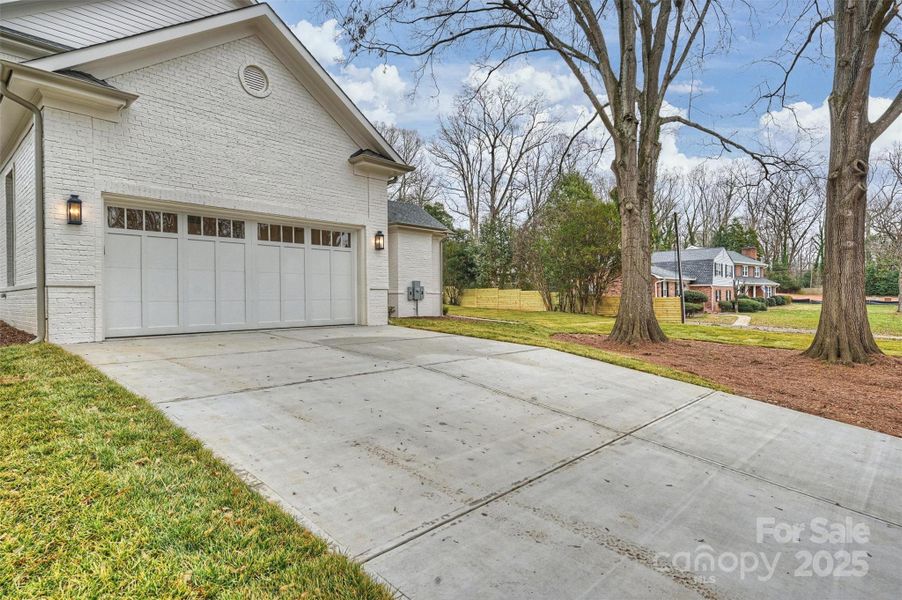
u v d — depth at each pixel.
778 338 12.80
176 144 7.60
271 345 7.10
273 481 2.78
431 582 2.01
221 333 8.24
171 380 4.66
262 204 8.67
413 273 15.25
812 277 48.06
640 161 10.72
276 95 8.88
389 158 10.66
